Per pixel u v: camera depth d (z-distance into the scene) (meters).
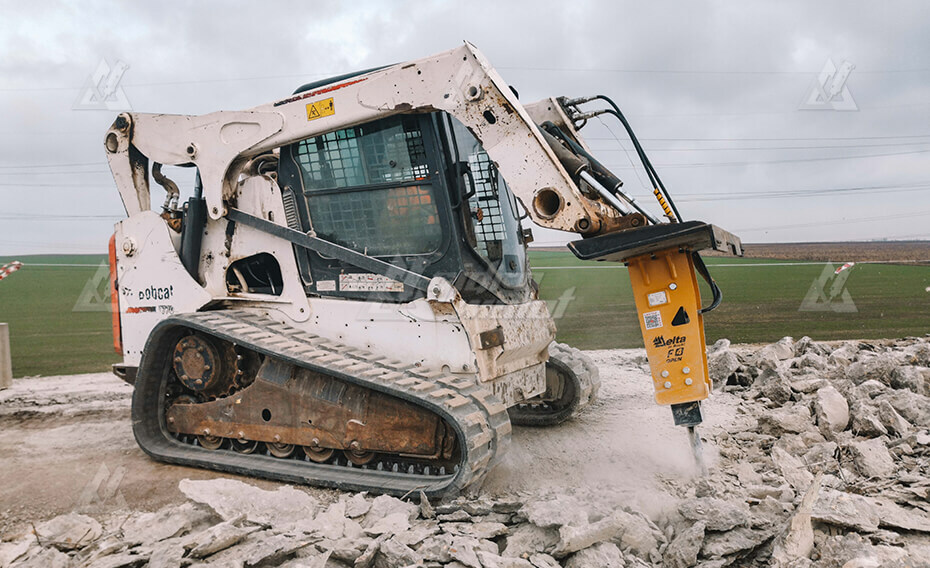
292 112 5.48
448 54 4.83
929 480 4.39
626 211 4.97
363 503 4.37
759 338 13.09
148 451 5.86
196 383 5.77
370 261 5.30
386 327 5.29
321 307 5.57
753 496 4.42
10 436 6.86
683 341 4.60
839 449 5.25
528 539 3.79
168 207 6.34
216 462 5.54
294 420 5.30
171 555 3.45
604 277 29.72
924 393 6.73
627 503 4.33
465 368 5.00
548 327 5.94
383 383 4.71
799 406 6.21
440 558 3.42
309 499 4.40
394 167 5.25
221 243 6.02
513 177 4.72
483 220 5.50
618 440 6.20
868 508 3.80
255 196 5.81
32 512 4.79
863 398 6.23
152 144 6.16
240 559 3.46
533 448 6.02
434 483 4.65
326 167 5.52
